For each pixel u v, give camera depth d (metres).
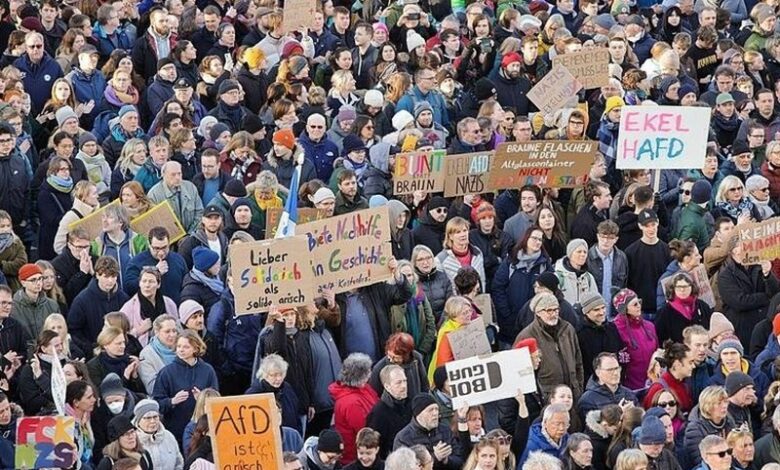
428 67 36.41
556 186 32.03
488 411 26.30
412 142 32.50
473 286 28.48
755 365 27.53
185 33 39.38
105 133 34.44
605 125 34.53
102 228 29.16
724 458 24.14
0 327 26.38
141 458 23.95
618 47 39.19
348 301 27.75
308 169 32.59
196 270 27.81
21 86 33.75
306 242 26.06
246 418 22.22
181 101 34.34
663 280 29.09
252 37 40.00
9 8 39.72
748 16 45.75
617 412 25.00
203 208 30.95
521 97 38.06
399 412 25.39
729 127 37.16
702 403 25.52
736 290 29.70
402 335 26.14
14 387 25.92
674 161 32.50
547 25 40.22
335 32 41.34
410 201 31.64
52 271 27.59
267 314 27.55
